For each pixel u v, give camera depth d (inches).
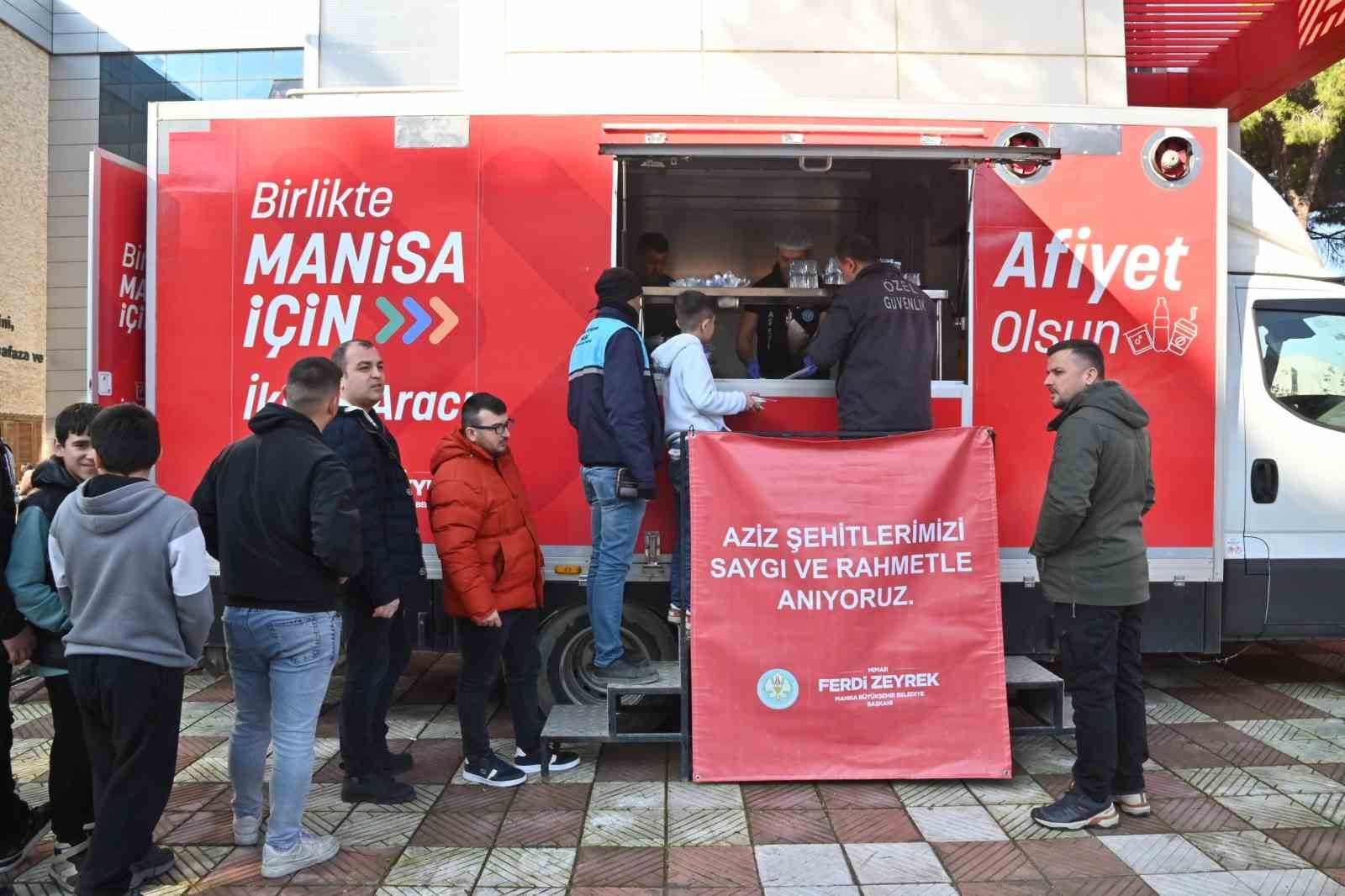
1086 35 226.5
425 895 126.4
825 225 231.0
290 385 130.9
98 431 120.3
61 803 131.6
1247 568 196.9
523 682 165.6
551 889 127.9
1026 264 185.6
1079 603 143.0
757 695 159.0
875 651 159.6
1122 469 141.3
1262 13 269.0
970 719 159.6
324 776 167.3
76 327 514.6
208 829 146.3
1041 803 154.3
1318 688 219.5
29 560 126.9
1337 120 567.8
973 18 225.0
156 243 186.5
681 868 133.2
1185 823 147.7
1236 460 199.2
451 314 184.1
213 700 210.8
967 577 161.2
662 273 215.9
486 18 219.9
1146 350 186.5
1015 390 185.6
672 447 173.8
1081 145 186.2
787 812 150.9
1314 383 203.0
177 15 497.7
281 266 185.8
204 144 186.5
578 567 182.4
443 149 185.0
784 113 184.9
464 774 163.6
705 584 159.5
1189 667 239.3
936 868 132.9
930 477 161.5
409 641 166.1
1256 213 204.8
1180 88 300.7
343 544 124.5
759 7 222.1
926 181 204.4
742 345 213.2
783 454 161.5
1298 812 151.6
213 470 134.2
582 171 184.2
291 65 495.2
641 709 181.3
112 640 116.9
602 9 220.2
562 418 183.2
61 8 501.4
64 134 501.4
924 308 177.9
